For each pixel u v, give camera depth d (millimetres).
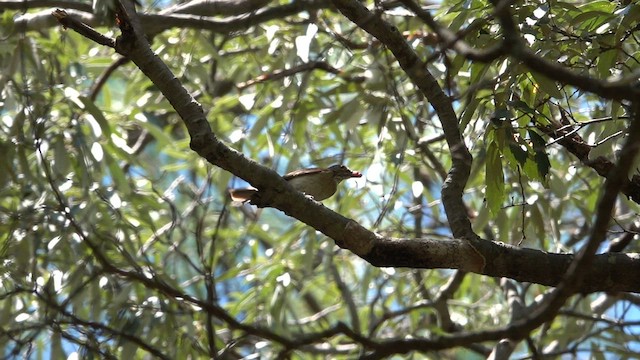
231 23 11867
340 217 6227
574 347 10922
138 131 16938
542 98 7766
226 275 12969
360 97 11445
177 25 11867
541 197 11148
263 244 16266
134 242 12227
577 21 7227
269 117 12266
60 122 11602
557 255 6438
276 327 11703
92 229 10180
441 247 6312
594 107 10297
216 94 15023
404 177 12461
